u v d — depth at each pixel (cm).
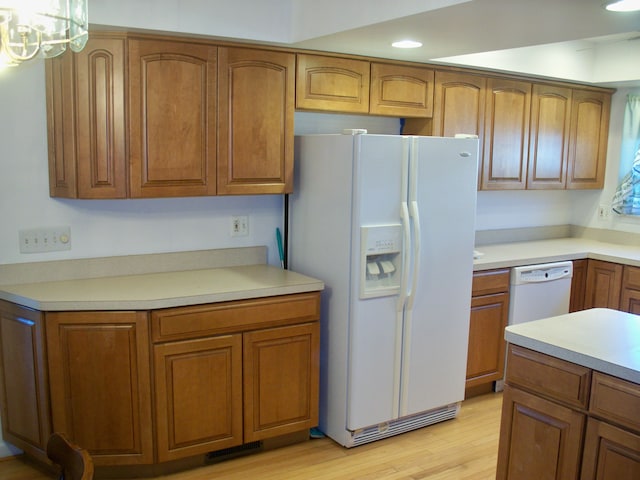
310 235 333
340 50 322
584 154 461
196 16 281
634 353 200
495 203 459
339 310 314
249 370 295
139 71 280
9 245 290
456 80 379
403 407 331
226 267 344
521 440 223
